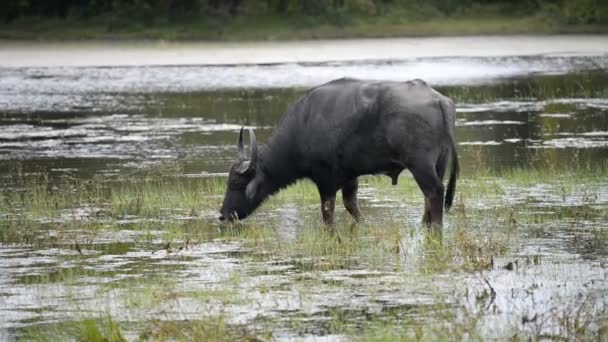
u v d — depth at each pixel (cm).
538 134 8156
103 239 4794
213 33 18000
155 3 19025
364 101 4575
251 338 3188
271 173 4919
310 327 3350
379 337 3188
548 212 5003
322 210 4834
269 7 18888
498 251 4209
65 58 15712
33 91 11912
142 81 12719
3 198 5981
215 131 8825
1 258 4459
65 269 4231
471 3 19700
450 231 4606
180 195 5853
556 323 3281
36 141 8500
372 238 4541
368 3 18975
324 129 4691
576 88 11050
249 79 12638
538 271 3928
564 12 18812
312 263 4181
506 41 16825
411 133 4444
